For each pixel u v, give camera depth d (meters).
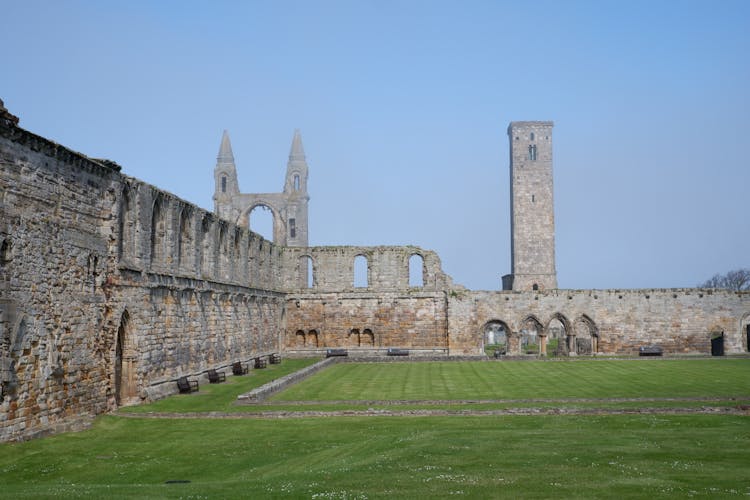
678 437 28.75
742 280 168.38
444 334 87.12
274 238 135.12
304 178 145.38
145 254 44.91
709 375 56.75
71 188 36.16
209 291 58.09
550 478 21.56
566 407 37.66
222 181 140.50
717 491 19.67
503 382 52.81
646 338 85.19
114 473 25.66
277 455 28.30
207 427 34.62
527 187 141.88
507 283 147.12
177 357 50.16
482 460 24.58
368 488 20.88
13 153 30.97
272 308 81.12
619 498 19.05
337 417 37.16
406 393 46.56
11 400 30.23
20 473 25.64
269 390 45.25
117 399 42.22
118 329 40.81
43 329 32.94
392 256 88.62
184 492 21.02
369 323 87.69
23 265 31.52
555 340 119.81
